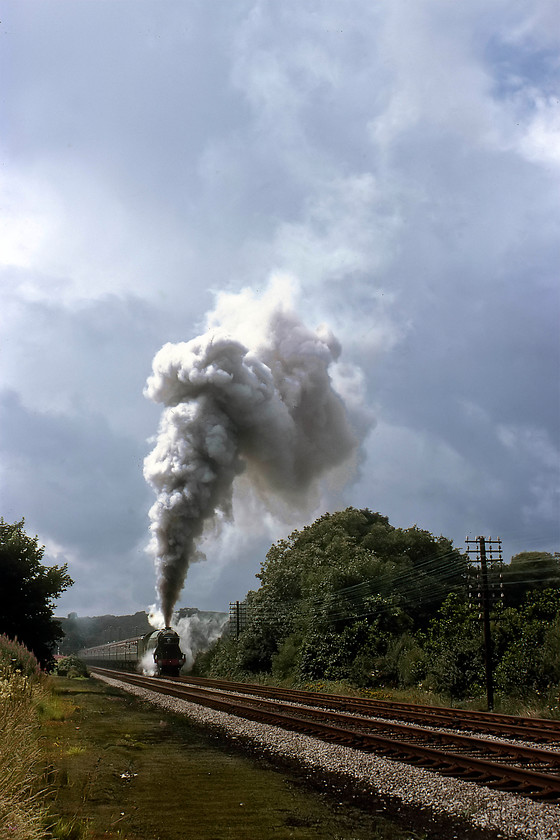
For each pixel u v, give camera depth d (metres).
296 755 12.03
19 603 26.28
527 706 19.73
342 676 31.52
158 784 9.64
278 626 43.50
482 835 7.38
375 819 8.05
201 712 19.33
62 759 11.02
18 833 5.97
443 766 10.48
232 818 7.93
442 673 24.02
